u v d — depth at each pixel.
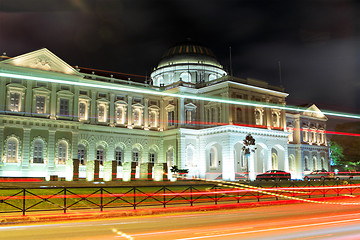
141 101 71.75
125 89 68.69
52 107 58.41
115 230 16.67
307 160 90.25
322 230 16.23
